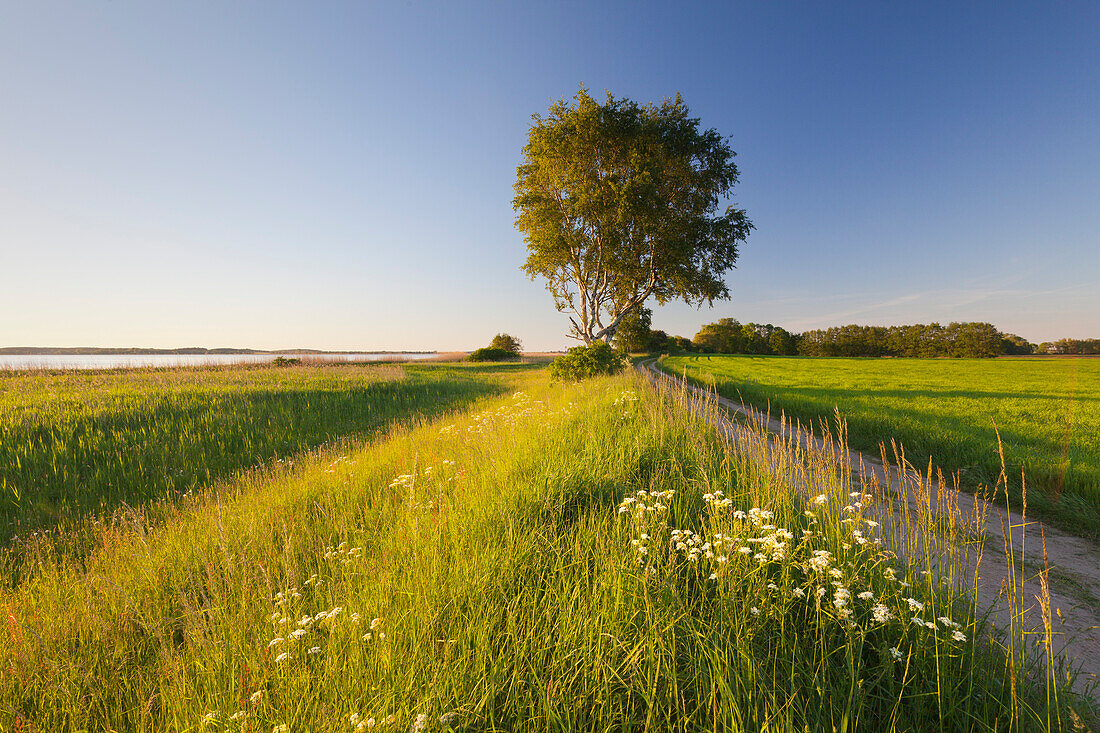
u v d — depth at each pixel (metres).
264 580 3.33
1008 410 13.41
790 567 3.02
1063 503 5.48
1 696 2.50
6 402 11.15
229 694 2.25
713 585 2.96
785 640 2.49
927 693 2.12
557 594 2.80
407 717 1.99
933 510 5.16
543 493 4.24
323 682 2.19
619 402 9.33
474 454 6.04
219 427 10.22
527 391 17.86
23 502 6.12
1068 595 3.61
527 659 2.36
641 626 2.51
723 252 30.27
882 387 23.91
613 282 30.38
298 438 10.21
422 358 71.81
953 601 2.81
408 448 7.48
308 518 4.80
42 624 3.11
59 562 4.50
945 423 10.80
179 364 29.58
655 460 5.48
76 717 2.37
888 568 2.86
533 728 2.04
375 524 4.40
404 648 2.40
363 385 18.66
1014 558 4.27
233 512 5.04
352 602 2.87
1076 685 2.42
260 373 23.16
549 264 29.88
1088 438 8.86
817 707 2.15
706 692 2.16
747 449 5.41
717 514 3.67
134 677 2.70
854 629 2.49
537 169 29.69
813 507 4.14
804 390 21.48
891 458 8.38
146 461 7.98
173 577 3.72
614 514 3.94
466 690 2.16
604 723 2.06
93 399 11.81
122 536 4.79
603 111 26.91
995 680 2.28
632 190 25.25
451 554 3.27
